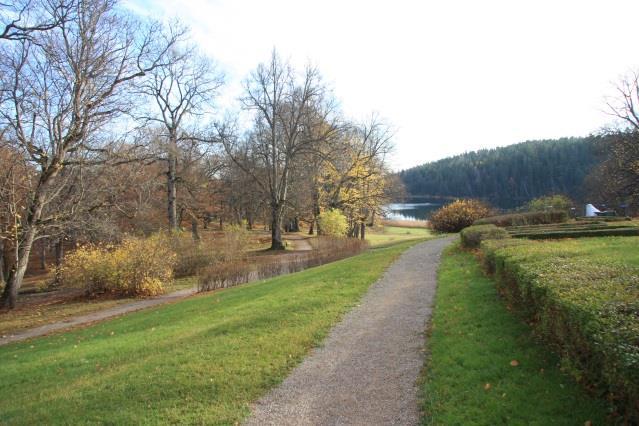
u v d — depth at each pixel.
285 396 5.90
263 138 37.12
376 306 10.18
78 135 17.84
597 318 4.11
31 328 14.88
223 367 6.96
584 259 7.10
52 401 6.42
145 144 20.84
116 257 19.41
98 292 19.67
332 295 11.45
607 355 3.69
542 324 5.75
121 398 6.20
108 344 9.64
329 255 23.30
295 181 39.75
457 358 6.25
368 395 5.70
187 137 32.53
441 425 4.64
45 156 17.48
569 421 4.14
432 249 19.75
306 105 34.94
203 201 46.72
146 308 16.17
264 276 20.97
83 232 20.77
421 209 107.44
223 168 43.72
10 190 17.41
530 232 17.09
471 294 9.38
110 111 18.47
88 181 20.38
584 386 4.54
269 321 9.41
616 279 5.36
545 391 4.76
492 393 5.03
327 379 6.34
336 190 40.44
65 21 16.69
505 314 7.51
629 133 38.81
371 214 48.25
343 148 36.09
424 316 8.95
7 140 16.47
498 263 8.71
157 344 8.73
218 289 18.98
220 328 9.21
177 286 21.39
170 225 32.50
